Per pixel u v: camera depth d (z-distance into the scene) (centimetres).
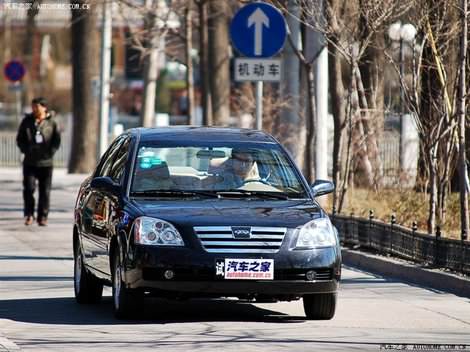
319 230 3575
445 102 5472
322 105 6681
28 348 3166
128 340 3297
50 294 4325
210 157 3847
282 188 3809
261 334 3425
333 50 6731
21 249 5828
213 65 11675
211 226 3503
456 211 5922
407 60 6906
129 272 3534
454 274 4519
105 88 10769
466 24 4872
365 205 6606
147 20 9938
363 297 4275
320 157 6688
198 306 4019
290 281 3509
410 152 7956
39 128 6994
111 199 3794
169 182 3769
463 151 4891
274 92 9038
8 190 10300
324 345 3247
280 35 5459
